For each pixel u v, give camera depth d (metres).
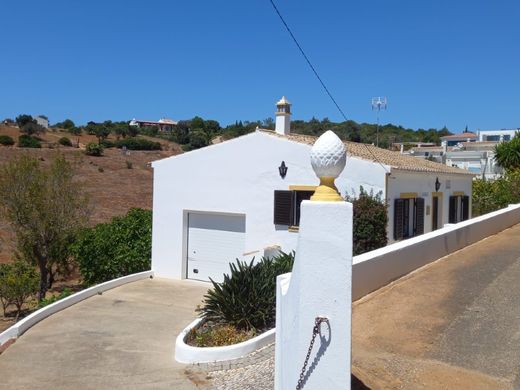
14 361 9.72
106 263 18.17
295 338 4.30
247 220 16.36
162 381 8.44
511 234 15.86
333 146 4.24
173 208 17.80
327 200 4.21
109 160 57.12
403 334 7.29
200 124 97.00
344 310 4.03
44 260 17.66
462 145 64.31
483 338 7.01
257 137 16.09
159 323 12.48
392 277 9.92
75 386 8.42
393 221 14.97
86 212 18.56
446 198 19.56
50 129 91.56
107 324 12.31
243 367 8.52
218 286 11.10
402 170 15.03
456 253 12.59
